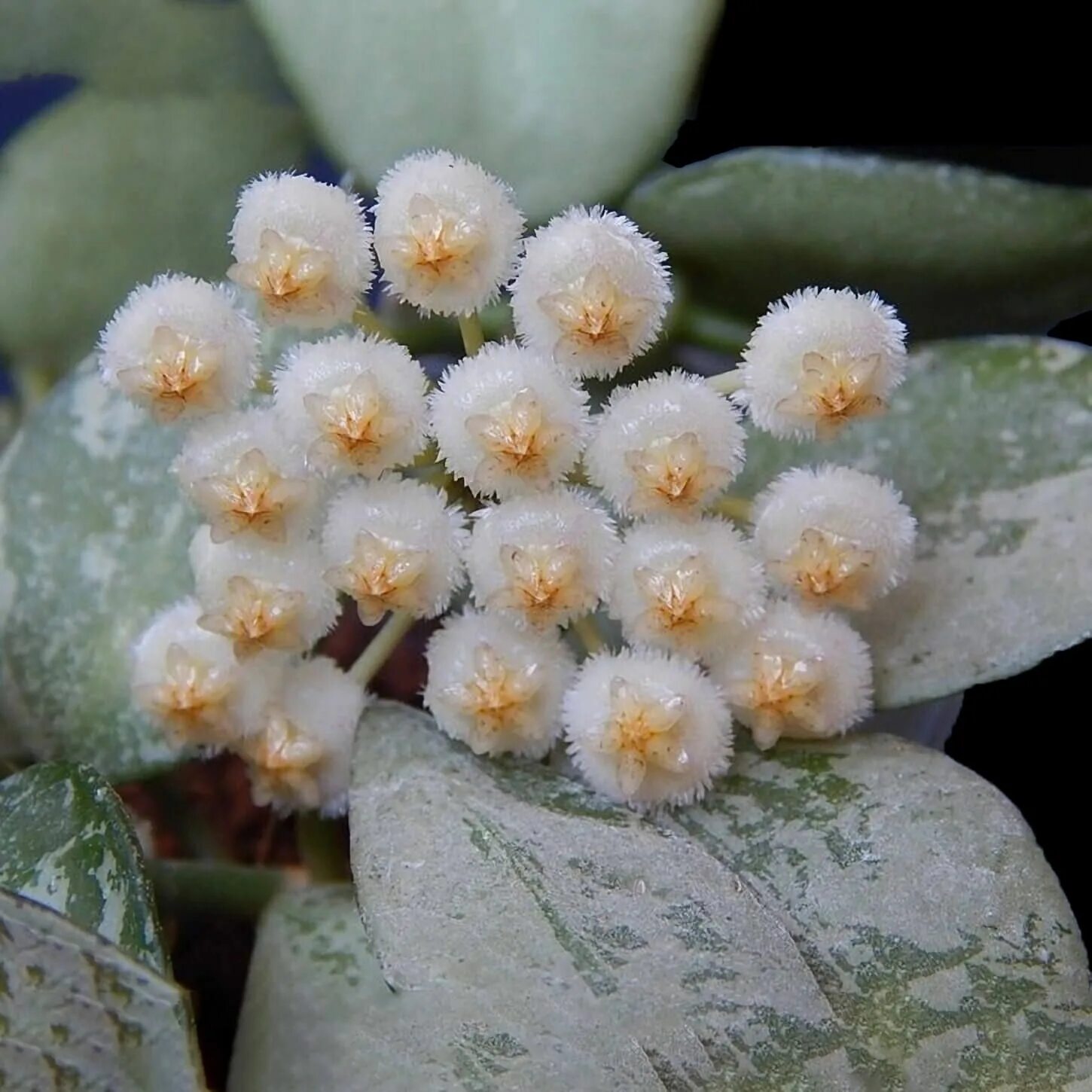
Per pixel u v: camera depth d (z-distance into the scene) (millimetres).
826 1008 120
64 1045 115
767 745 125
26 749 134
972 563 129
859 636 127
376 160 133
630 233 123
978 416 131
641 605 123
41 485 134
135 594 133
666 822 124
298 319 124
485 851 123
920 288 134
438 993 121
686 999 120
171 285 123
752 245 132
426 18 131
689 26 130
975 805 124
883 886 122
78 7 137
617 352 122
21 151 139
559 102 131
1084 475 130
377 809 123
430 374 136
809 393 122
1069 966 121
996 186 129
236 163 140
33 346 141
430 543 122
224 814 135
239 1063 124
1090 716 135
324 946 126
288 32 133
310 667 127
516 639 124
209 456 123
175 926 132
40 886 121
